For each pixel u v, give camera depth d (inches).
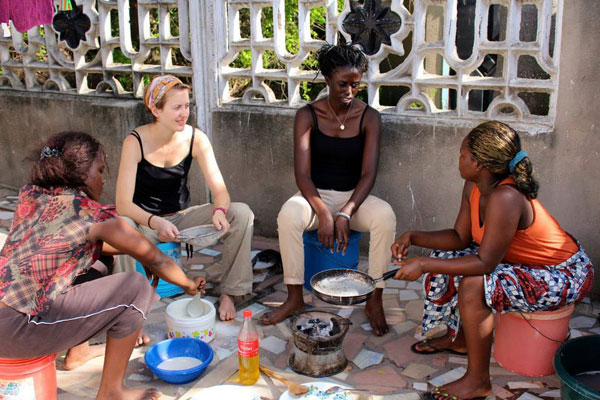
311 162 144.4
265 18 285.1
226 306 136.0
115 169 193.0
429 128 148.9
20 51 206.7
